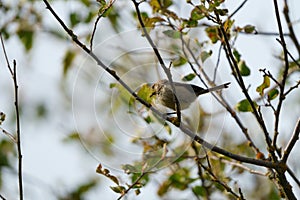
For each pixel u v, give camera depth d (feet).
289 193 31.99
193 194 42.34
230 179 41.11
